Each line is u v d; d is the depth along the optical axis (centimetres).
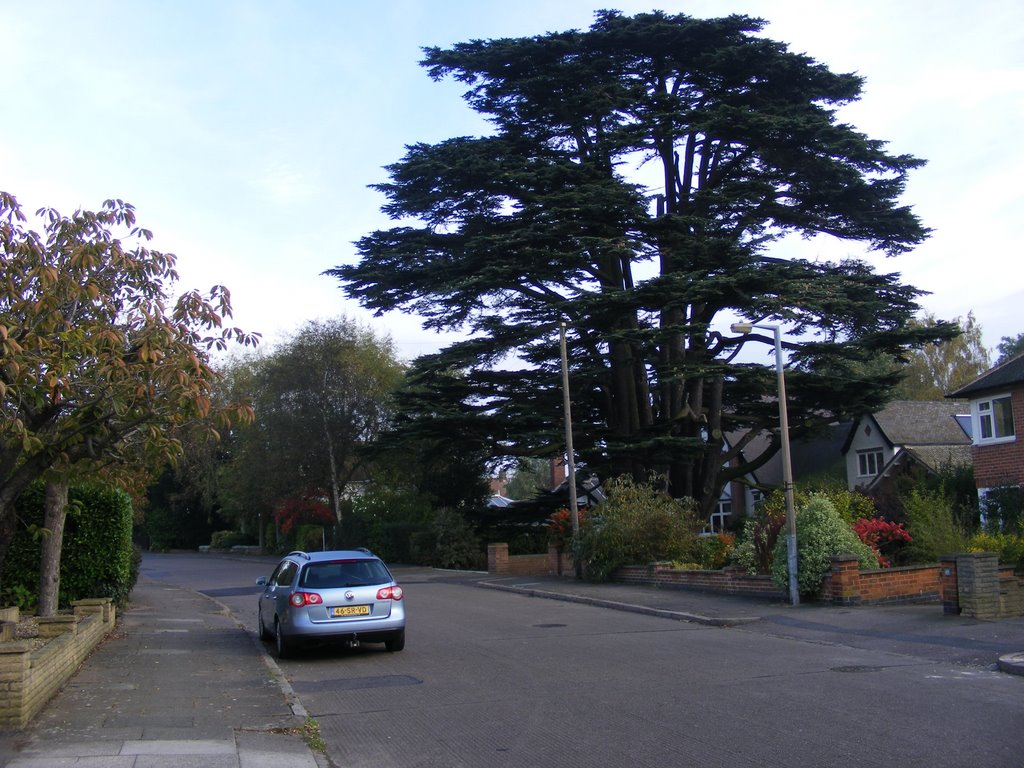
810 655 1305
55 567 1510
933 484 3152
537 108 3189
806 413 3412
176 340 1072
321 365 4806
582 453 3195
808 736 823
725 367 2988
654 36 3091
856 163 3066
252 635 1738
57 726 889
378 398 4825
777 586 1897
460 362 3173
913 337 2988
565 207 2914
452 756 812
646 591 2305
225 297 1198
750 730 853
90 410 1045
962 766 715
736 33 3130
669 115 2952
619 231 3023
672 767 743
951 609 1566
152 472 1356
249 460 4956
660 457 3216
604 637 1584
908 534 2088
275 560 5169
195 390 1017
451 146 3142
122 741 831
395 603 1434
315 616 1384
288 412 4781
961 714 892
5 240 1137
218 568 4481
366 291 3284
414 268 3183
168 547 7238
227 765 764
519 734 881
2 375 988
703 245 2923
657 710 959
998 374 3002
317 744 849
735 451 3569
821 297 2884
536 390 3438
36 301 1051
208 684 1149
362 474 5231
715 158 3381
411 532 4206
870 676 1116
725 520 5362
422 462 3659
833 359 3059
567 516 3041
